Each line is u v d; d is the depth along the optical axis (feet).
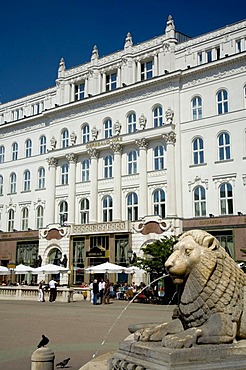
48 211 162.61
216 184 127.03
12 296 121.39
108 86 158.51
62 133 165.99
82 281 145.69
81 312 76.59
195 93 134.72
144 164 140.67
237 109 126.11
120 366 16.31
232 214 123.03
